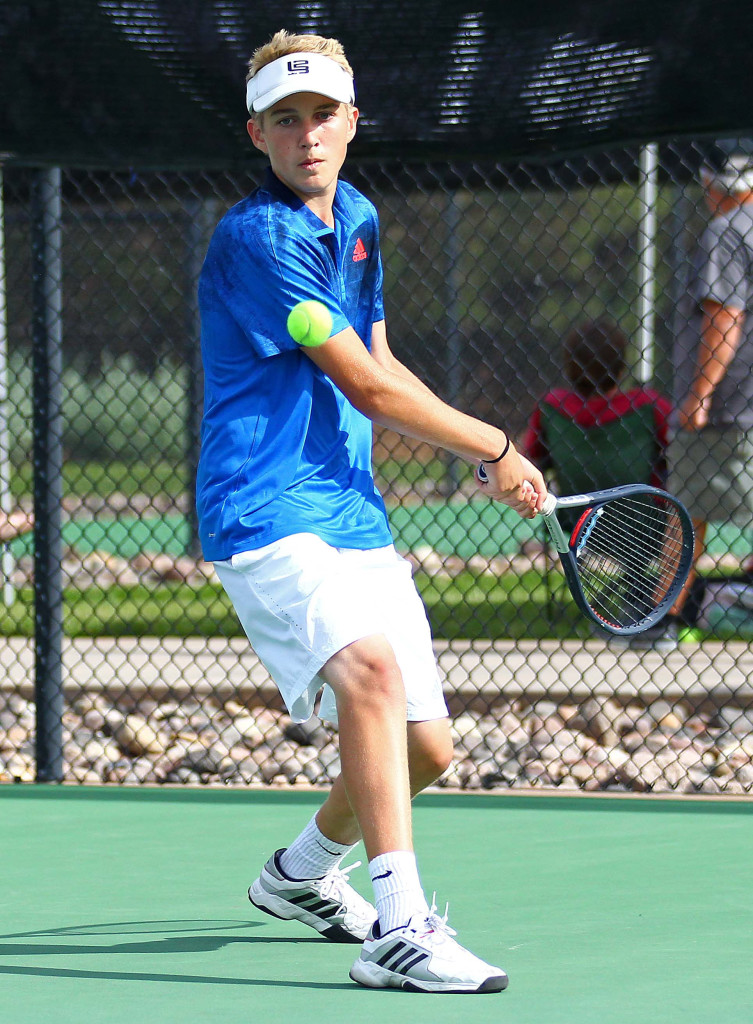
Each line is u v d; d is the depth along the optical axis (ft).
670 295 88.99
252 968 31.89
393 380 30.91
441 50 51.67
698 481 76.02
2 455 83.66
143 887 39.68
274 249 31.07
